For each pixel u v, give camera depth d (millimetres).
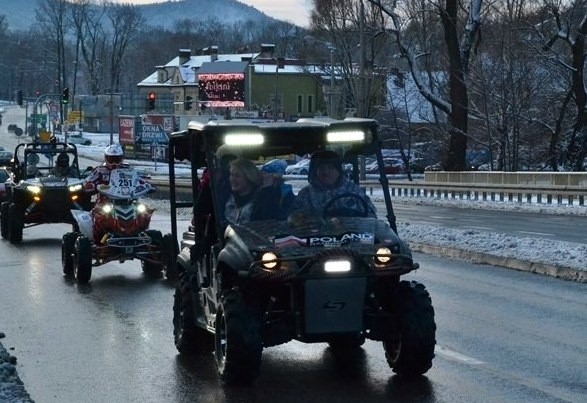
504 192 48125
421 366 10078
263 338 9828
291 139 10438
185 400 9742
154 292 17781
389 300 10227
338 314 9570
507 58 62219
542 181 46531
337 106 77750
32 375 11031
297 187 10266
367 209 10305
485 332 13016
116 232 19359
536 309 14930
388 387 10023
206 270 10984
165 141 84312
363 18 61156
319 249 9539
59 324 14469
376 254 9570
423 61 80500
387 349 10461
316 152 10305
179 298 11844
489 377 10406
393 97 90500
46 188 27859
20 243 28234
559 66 64188
